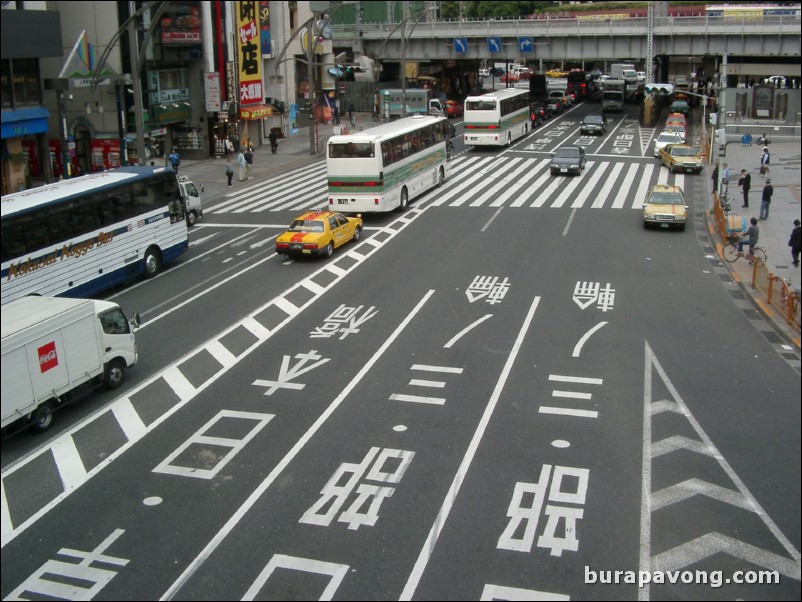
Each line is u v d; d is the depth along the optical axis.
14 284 21.55
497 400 16.70
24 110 38.12
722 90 47.88
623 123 71.88
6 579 11.19
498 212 36.25
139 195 26.66
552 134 64.69
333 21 102.62
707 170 46.50
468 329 21.06
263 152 57.59
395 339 20.47
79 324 16.66
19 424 15.42
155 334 21.47
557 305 23.00
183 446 15.09
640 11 105.75
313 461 14.30
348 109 80.06
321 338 20.73
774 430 15.27
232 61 54.19
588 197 39.47
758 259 24.48
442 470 13.86
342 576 11.02
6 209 21.64
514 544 11.68
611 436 15.05
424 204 38.47
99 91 44.94
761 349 19.70
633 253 28.97
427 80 92.06
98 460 14.67
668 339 20.30
